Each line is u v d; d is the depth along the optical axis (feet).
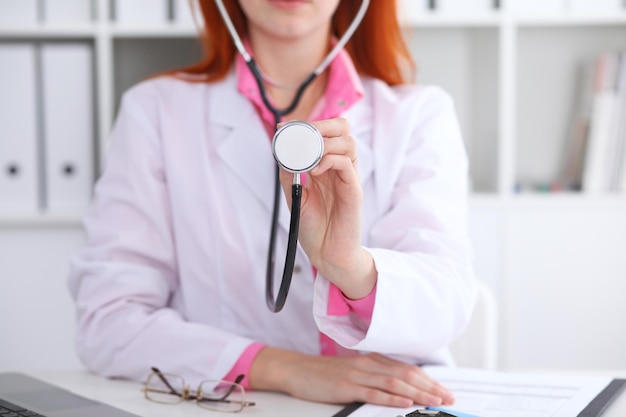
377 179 4.60
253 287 4.51
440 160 4.62
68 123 7.55
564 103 8.56
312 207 3.52
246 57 4.53
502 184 7.70
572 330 7.75
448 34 8.52
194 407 3.57
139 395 3.79
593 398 3.47
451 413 3.26
